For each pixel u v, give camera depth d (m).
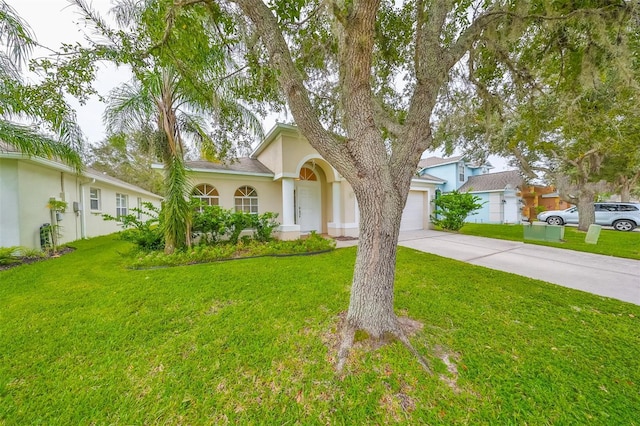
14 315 3.50
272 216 8.98
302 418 1.90
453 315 3.37
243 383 2.24
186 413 1.95
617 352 2.60
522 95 5.25
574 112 5.32
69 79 3.73
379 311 2.74
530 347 2.69
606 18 3.68
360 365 2.39
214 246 7.67
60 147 6.64
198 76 5.52
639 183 17.66
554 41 4.38
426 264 5.89
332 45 4.36
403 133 2.90
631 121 7.35
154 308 3.71
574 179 13.12
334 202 11.09
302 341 2.81
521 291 4.21
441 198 13.15
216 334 2.98
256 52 4.38
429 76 2.85
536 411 1.92
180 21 3.62
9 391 2.17
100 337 2.96
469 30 3.39
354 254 7.08
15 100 4.46
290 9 3.38
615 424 1.81
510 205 18.62
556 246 8.31
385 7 4.33
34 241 8.25
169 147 6.96
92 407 2.01
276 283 4.65
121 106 6.39
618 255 7.01
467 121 6.04
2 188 7.49
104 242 10.39
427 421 1.85
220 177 9.89
